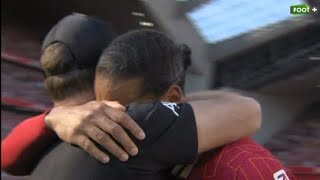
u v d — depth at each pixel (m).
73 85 1.09
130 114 0.93
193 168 1.00
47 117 1.02
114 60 0.97
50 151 1.02
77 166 0.93
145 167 0.93
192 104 1.03
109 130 0.90
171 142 0.94
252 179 0.96
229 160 0.97
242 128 1.02
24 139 1.07
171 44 1.01
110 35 1.14
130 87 0.97
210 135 0.98
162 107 0.96
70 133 0.93
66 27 1.13
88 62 1.10
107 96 0.98
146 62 0.97
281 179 0.98
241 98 1.07
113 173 0.91
